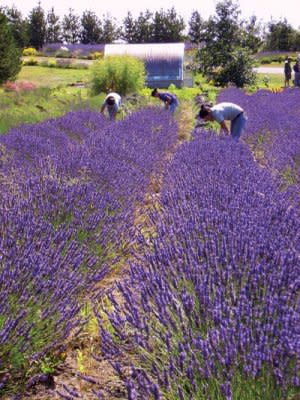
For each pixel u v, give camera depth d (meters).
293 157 7.27
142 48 29.41
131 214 5.23
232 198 4.77
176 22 60.06
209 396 2.17
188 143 8.12
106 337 2.80
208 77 29.97
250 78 29.02
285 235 3.85
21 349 2.84
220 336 2.44
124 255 4.49
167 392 2.37
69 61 42.22
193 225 3.88
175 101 13.57
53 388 3.01
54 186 4.90
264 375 2.27
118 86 21.19
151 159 7.69
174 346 2.58
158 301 2.76
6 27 23.66
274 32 58.91
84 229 4.26
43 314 3.02
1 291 2.99
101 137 8.45
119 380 3.02
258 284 2.89
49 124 10.25
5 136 8.32
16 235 3.71
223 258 3.22
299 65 28.31
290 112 15.13
